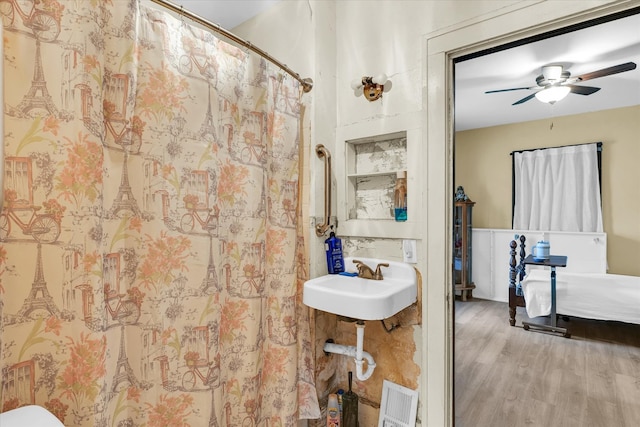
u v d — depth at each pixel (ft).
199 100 3.43
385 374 5.00
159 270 3.14
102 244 2.63
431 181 4.44
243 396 4.04
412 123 4.66
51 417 2.00
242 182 4.09
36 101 2.32
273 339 4.48
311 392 4.85
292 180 4.72
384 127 4.92
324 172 5.25
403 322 4.76
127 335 2.95
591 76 4.40
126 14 2.79
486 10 4.01
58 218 2.43
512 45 4.04
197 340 3.37
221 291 3.78
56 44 2.38
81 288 2.50
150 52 3.04
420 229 4.58
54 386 2.44
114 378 2.76
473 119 5.63
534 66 4.81
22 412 2.05
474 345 5.39
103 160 2.66
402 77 4.78
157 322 3.12
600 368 4.43
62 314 2.46
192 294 3.35
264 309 4.40
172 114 3.21
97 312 2.53
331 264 5.15
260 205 4.24
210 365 3.43
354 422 5.09
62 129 2.41
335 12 5.50
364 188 5.52
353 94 5.29
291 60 5.41
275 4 5.69
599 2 3.31
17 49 2.25
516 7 3.79
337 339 5.59
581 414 4.47
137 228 3.00
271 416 4.44
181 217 3.28
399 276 4.69
